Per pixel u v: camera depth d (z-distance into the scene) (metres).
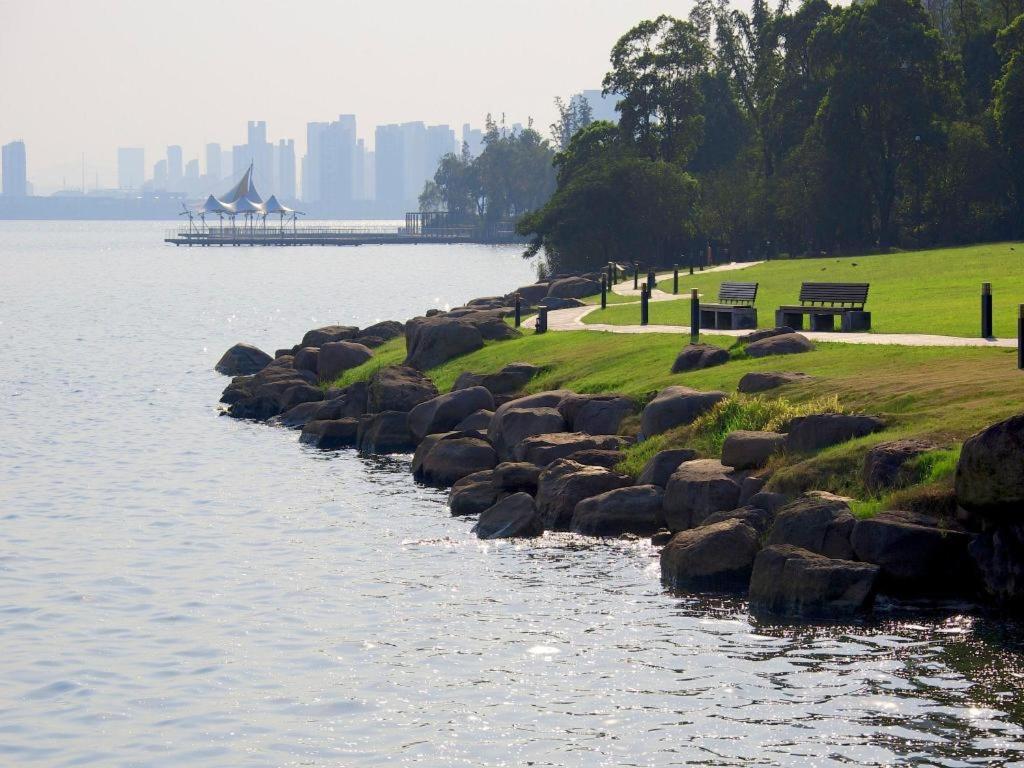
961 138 166.12
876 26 164.88
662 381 57.31
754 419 46.94
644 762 25.81
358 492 54.16
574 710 28.61
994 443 33.41
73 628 35.03
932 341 55.81
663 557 39.09
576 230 183.00
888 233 179.12
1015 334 56.81
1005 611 33.81
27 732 28.00
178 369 104.69
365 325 149.50
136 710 29.16
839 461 40.34
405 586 38.75
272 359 103.00
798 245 188.62
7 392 89.56
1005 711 27.53
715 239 197.38
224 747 27.08
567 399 57.16
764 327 70.50
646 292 77.50
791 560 35.12
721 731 27.14
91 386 93.25
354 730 27.86
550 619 35.06
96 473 59.19
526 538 44.53
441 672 31.16
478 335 80.62
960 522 35.66
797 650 31.81
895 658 30.92
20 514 50.03
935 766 25.03
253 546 44.34
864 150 168.25
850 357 53.34
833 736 26.64
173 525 47.91
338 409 73.62
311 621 35.38
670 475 45.62
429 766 25.97
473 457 55.72
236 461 62.62
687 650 32.16
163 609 36.72
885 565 34.78
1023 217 167.25
